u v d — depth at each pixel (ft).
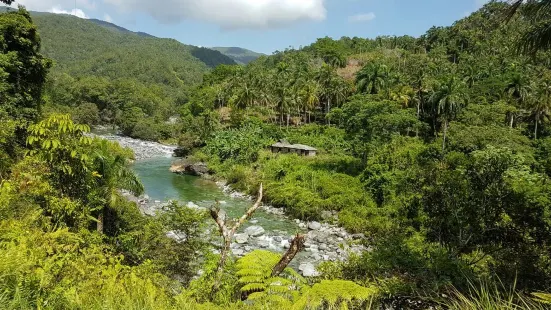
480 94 175.22
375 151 123.54
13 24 72.54
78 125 24.70
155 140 243.81
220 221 18.78
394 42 395.75
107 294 12.25
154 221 46.88
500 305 11.36
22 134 41.98
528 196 26.99
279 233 81.82
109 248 27.63
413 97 181.27
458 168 31.81
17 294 9.96
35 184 22.18
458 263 24.18
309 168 127.03
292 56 389.19
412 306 18.11
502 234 26.78
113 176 49.75
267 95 237.04
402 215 36.94
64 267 14.10
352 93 231.91
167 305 13.83
